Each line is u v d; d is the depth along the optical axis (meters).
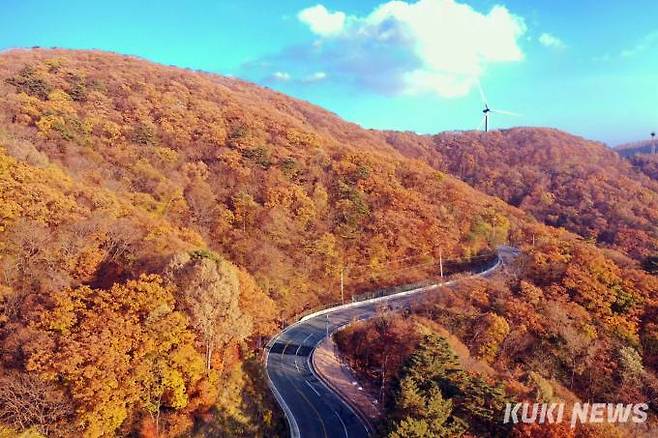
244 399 41.22
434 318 55.78
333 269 75.06
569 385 47.72
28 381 30.81
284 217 78.75
